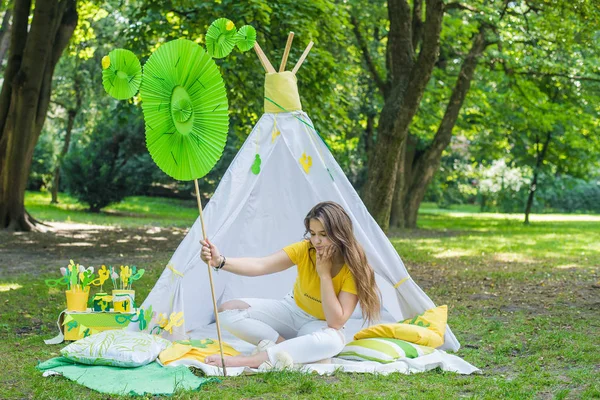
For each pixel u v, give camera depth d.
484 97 22.56
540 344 5.71
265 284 6.20
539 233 21.28
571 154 25.81
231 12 12.12
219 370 4.57
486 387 4.30
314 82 13.59
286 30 12.79
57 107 31.00
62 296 8.01
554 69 18.16
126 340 4.76
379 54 21.73
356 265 4.83
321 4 13.07
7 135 16.39
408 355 4.93
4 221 16.61
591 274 10.99
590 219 33.31
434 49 13.77
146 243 15.40
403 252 14.23
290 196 6.05
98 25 22.08
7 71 16.34
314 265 5.00
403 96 14.65
